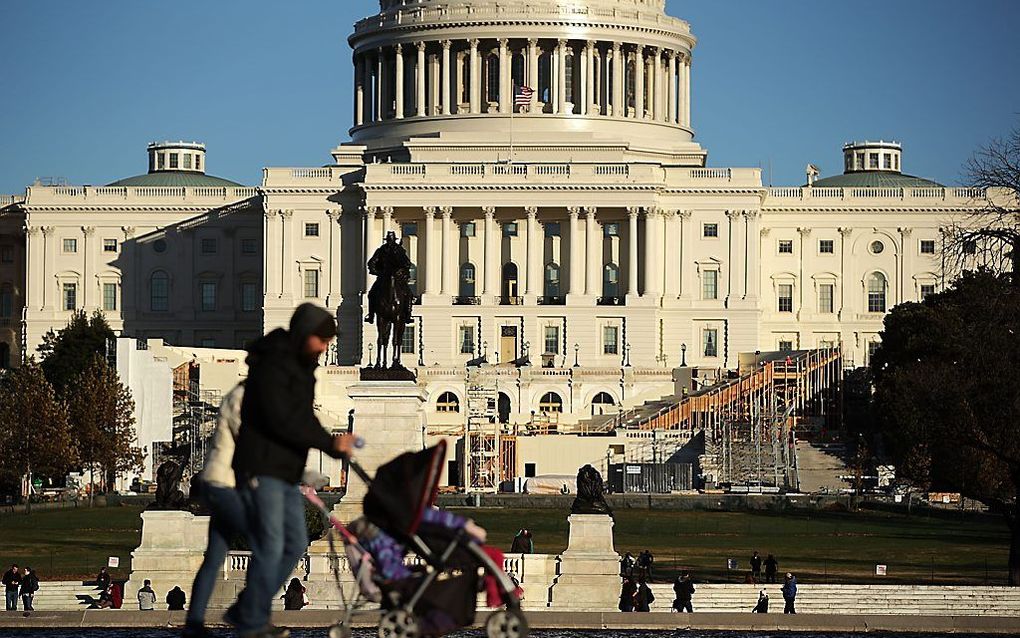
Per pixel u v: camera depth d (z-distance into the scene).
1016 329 95.56
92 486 167.00
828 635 56.66
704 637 56.31
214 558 26.22
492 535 122.31
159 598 79.88
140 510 153.75
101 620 56.53
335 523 26.25
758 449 185.25
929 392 95.56
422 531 26.16
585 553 78.25
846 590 82.62
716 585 84.19
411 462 25.89
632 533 130.12
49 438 159.75
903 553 112.94
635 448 192.62
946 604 81.62
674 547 117.19
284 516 25.61
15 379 168.25
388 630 25.89
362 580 26.08
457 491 181.38
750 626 57.50
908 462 136.25
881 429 174.62
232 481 25.98
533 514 149.12
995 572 99.44
